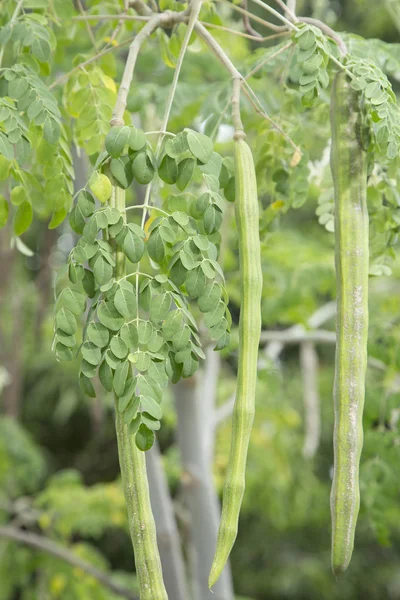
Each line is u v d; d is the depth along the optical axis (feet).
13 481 19.22
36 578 17.35
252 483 19.36
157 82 10.73
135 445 3.91
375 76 4.77
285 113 6.64
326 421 30.25
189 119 9.33
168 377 3.99
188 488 10.46
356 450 4.31
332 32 5.10
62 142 5.55
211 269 4.14
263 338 11.58
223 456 17.11
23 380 33.01
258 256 4.19
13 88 5.15
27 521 16.24
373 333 8.92
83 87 6.34
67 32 7.13
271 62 6.70
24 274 30.07
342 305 4.51
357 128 4.82
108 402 11.66
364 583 33.19
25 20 5.65
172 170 4.30
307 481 25.84
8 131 4.80
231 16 11.98
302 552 33.60
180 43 6.53
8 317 26.73
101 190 4.17
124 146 4.20
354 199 4.70
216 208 4.28
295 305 11.03
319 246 15.48
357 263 4.56
